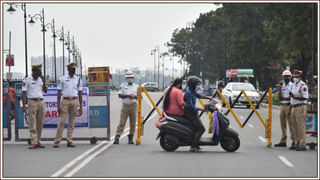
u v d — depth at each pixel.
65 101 16.67
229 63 89.75
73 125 16.91
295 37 48.75
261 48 70.25
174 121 15.38
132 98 17.41
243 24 70.56
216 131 15.24
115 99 68.75
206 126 24.89
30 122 16.33
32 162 13.43
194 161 13.55
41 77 16.50
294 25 48.53
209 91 67.62
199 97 15.57
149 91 119.69
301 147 15.91
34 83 16.33
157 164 13.05
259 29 69.69
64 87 16.69
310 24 47.44
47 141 18.47
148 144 17.52
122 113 17.52
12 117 27.98
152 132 22.02
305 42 48.12
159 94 90.81
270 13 61.41
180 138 15.41
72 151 15.62
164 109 15.64
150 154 14.91
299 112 15.84
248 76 66.12
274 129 24.12
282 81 16.97
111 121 29.38
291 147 16.25
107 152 15.36
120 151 15.59
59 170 12.19
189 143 15.38
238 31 71.06
